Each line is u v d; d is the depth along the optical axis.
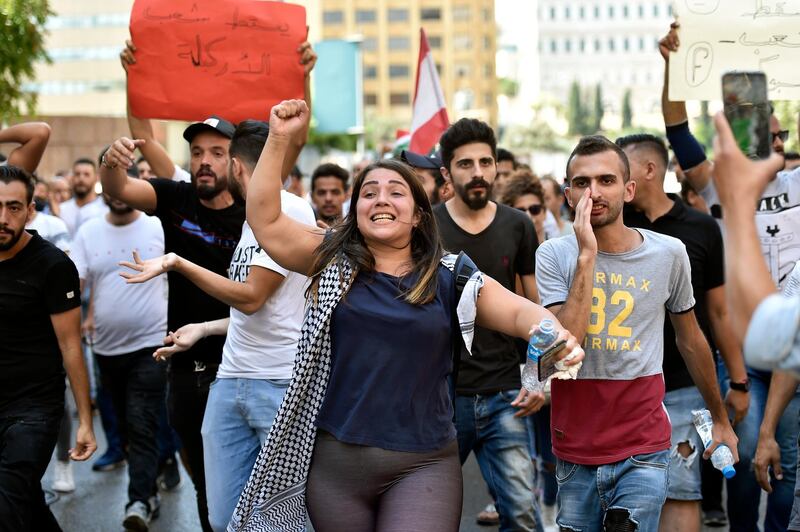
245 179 4.84
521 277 5.53
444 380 3.73
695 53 4.79
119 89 96.12
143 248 7.34
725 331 5.06
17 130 5.71
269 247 3.88
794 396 5.18
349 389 3.64
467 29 128.88
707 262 5.05
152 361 7.01
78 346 5.06
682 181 8.41
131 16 5.89
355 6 129.00
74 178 11.07
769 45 4.74
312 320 3.69
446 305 3.69
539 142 128.62
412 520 3.53
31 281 4.93
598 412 4.24
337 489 3.66
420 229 3.79
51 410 4.95
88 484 7.77
